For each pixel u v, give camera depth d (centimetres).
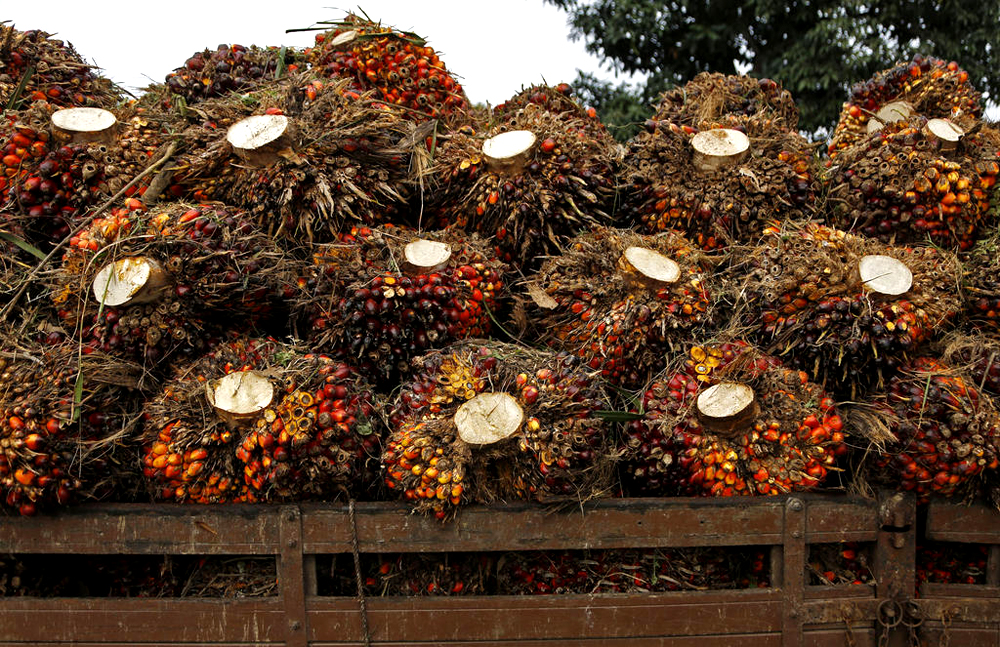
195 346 239
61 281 244
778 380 231
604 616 216
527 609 216
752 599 220
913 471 222
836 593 223
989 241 275
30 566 230
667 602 218
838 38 925
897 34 984
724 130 282
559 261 268
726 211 275
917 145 274
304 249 259
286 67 336
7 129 266
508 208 270
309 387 216
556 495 214
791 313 246
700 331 252
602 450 225
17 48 305
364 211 262
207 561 227
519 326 272
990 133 285
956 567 237
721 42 1069
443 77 326
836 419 229
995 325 266
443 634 215
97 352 232
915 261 242
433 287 240
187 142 266
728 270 269
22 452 211
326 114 262
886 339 231
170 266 230
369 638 214
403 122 295
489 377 222
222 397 212
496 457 215
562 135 277
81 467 217
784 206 279
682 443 222
